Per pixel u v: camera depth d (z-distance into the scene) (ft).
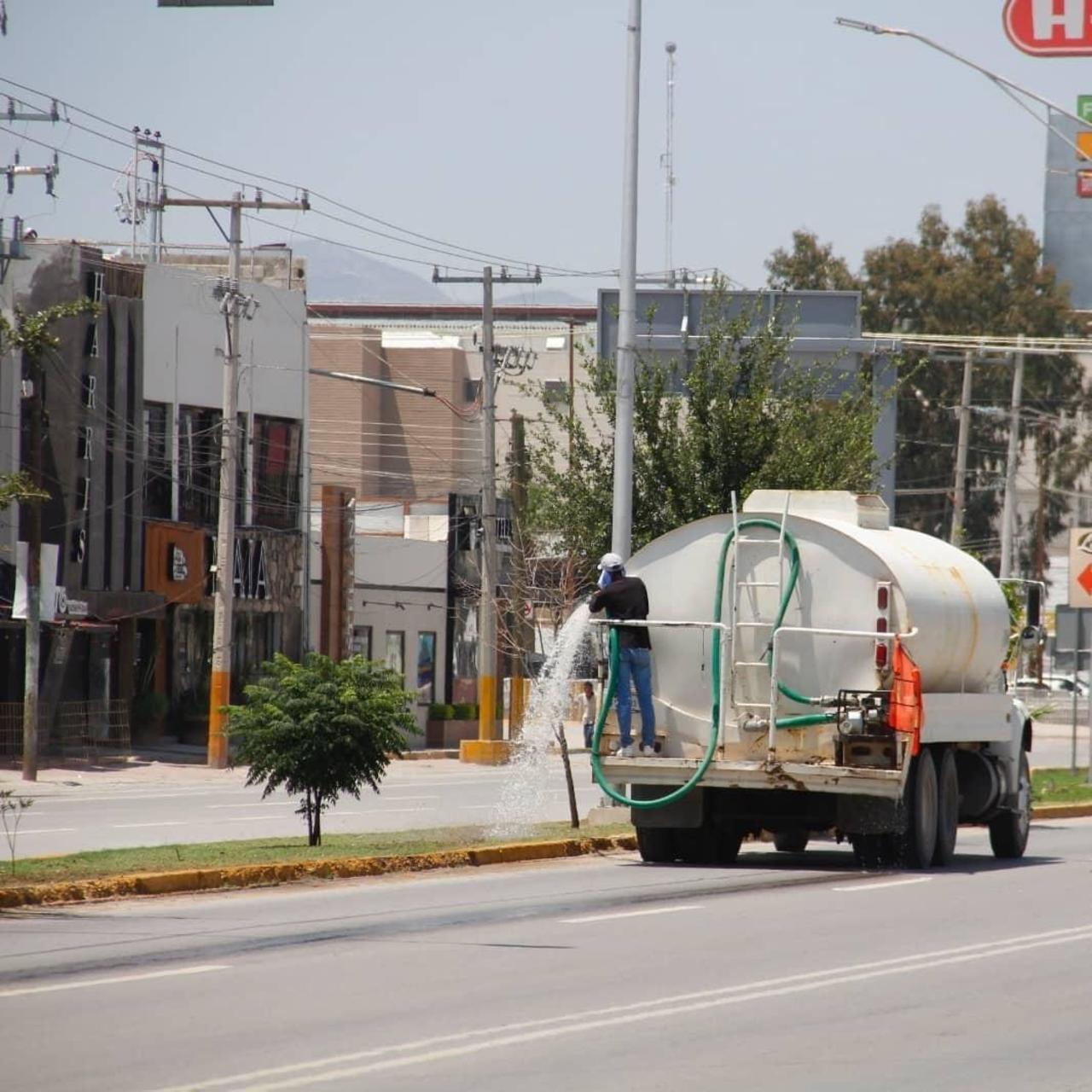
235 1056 116.26
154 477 568.00
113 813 356.18
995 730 263.08
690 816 244.01
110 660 555.69
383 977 147.74
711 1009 134.51
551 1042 121.80
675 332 456.86
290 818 341.00
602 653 249.75
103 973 149.18
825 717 236.43
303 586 630.33
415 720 255.91
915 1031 127.34
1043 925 183.73
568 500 344.08
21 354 518.78
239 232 522.88
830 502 248.93
